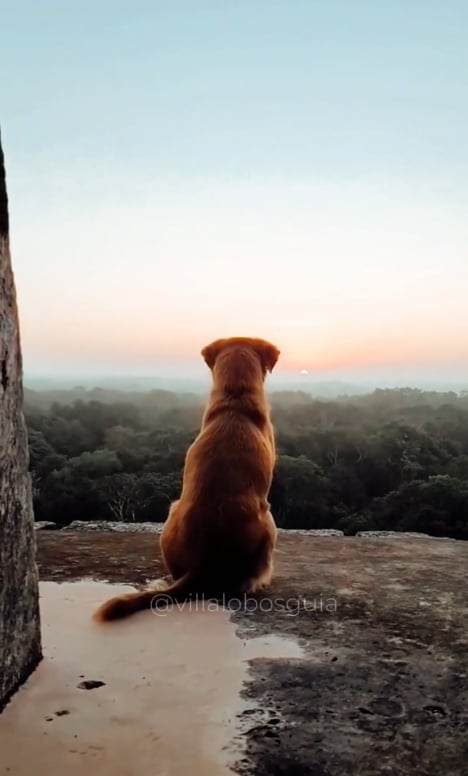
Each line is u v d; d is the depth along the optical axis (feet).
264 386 14.40
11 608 8.65
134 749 7.45
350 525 95.86
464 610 12.37
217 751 7.46
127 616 11.55
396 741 7.77
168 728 7.91
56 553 16.14
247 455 12.90
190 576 12.50
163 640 10.56
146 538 17.99
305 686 9.11
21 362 9.10
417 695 8.92
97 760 7.21
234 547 12.53
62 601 12.44
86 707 8.35
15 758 7.22
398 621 11.72
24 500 9.14
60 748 7.43
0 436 8.35
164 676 9.28
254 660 9.90
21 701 8.48
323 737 7.81
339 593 13.26
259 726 8.02
